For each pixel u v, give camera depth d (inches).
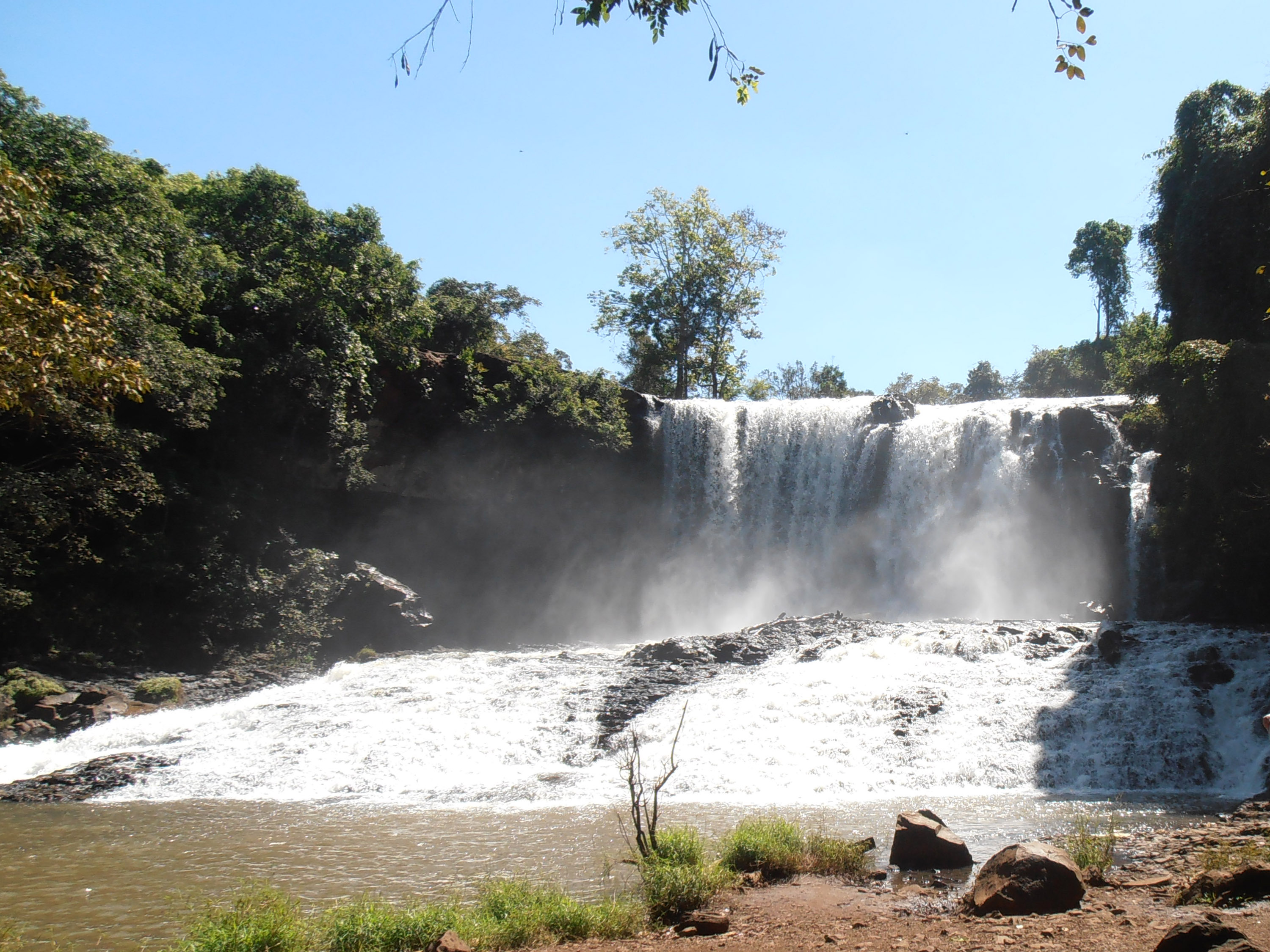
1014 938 278.5
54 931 358.9
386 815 586.2
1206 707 706.8
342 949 307.1
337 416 1465.3
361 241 1596.9
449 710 863.1
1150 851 415.8
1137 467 1375.5
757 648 991.6
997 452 1534.2
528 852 477.4
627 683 914.7
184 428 1350.9
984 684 804.6
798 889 384.5
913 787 641.6
